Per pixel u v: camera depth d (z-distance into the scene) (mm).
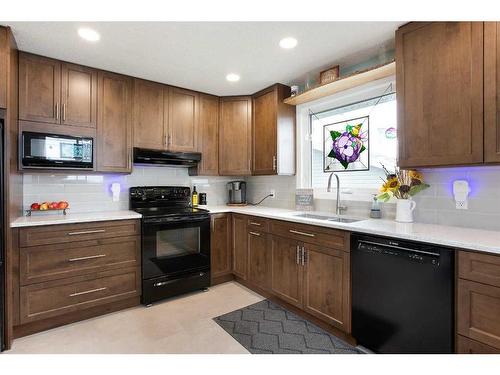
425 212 1990
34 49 2160
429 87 1673
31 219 2127
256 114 3225
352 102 2559
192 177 3465
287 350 1827
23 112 2158
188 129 3109
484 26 1458
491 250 1233
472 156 1496
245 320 2238
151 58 2336
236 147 3320
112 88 2619
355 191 2498
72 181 2662
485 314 1262
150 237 2527
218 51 2217
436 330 1423
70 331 2061
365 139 2494
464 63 1524
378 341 1693
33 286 2000
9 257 1844
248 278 2848
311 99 2848
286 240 2375
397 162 1849
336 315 1949
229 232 3096
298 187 3043
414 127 1745
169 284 2627
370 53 2252
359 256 1796
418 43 1732
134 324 2166
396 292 1598
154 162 2840
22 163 2127
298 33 1950
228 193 3746
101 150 2543
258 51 2217
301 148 3031
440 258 1409
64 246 2127
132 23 1821
